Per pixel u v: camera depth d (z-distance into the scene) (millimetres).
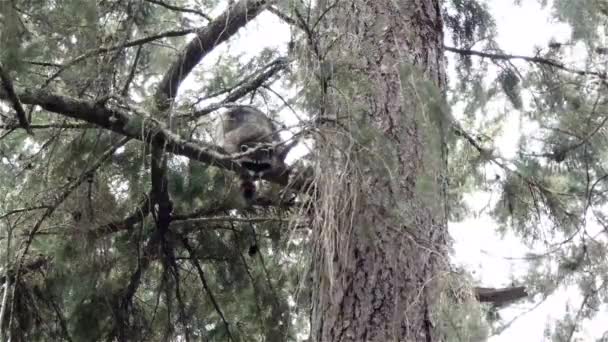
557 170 7008
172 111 5453
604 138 6832
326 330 4574
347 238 4488
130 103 5543
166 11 6641
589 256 6672
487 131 7574
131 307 6812
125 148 6398
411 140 4738
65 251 6113
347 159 4059
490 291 6027
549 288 6500
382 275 4512
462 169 7336
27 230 6113
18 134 6211
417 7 5371
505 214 7199
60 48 5375
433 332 4395
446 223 4785
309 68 4316
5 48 4633
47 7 5168
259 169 5445
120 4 5965
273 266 7242
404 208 4434
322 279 4617
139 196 6531
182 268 7121
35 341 6484
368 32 5086
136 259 6711
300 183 4730
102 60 5582
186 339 6984
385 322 4457
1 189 6234
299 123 4133
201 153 5297
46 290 6441
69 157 6086
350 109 4188
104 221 6234
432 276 4445
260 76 6078
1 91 5062
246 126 6000
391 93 4871
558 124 6965
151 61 6133
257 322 7211
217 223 6945
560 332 6625
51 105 5445
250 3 5730
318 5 4688
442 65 5410
